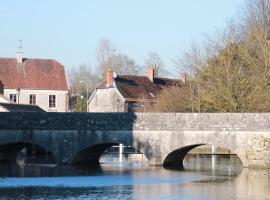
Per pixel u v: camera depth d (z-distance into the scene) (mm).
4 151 72625
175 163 68000
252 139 61469
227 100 71875
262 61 72812
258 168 61500
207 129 62594
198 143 62906
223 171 61625
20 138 65625
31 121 65562
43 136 65438
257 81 71500
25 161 75312
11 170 63312
